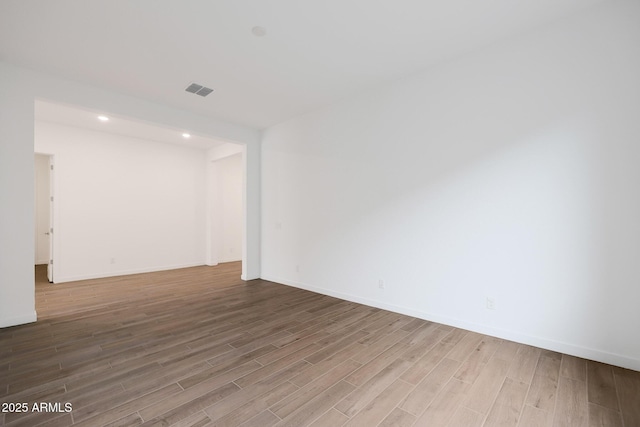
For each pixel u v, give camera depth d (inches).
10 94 118.0
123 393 74.0
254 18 94.6
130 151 232.7
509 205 105.6
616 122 87.0
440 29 101.0
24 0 84.2
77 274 207.3
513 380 80.6
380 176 143.7
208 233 276.4
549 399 72.4
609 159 88.0
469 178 114.8
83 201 210.2
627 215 85.4
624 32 85.9
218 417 65.4
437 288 124.1
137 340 106.2
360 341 105.9
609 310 88.3
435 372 84.8
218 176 284.0
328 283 168.2
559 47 96.0
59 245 200.5
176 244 258.8
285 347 101.0
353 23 97.5
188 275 225.8
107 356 93.8
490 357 93.5
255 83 139.7
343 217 160.4
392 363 90.0
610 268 88.0
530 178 101.3
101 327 118.7
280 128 196.5
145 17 93.2
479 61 112.7
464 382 79.7
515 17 95.1
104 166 219.6
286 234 193.9
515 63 104.5
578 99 92.8
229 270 247.8
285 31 101.5
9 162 117.6
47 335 110.1
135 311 139.3
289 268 192.4
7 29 97.4
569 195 94.3
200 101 160.1
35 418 64.4
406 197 134.0
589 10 90.8
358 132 152.9
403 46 110.8
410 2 88.2
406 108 134.0
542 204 99.1
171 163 256.5
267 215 207.5
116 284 194.9
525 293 102.6
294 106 168.6
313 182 176.4
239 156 289.0
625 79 85.7
